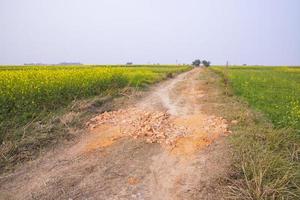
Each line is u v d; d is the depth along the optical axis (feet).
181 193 14.94
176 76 97.14
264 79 67.10
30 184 16.28
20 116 25.80
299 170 15.40
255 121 25.90
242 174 15.80
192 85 61.67
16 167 18.30
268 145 18.94
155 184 15.89
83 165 18.42
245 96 40.16
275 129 22.75
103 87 43.70
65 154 20.35
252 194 13.73
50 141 22.27
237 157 17.43
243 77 69.97
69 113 28.53
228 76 69.56
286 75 99.86
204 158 18.56
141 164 18.33
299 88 50.75
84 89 37.68
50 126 24.47
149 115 29.63
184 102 38.81
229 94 42.29
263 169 15.25
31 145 21.11
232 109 30.96
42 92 31.07
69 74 45.09
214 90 49.80
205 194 14.70
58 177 16.92
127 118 28.91
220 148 19.74
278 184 13.93
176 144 21.25
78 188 15.69
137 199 14.56
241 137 20.61
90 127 25.98
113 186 15.80
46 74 44.98
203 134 22.95
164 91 51.24
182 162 18.35
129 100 39.22
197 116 29.50
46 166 18.47
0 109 25.81
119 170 17.60
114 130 25.11
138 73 75.15
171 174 16.90
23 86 31.12
